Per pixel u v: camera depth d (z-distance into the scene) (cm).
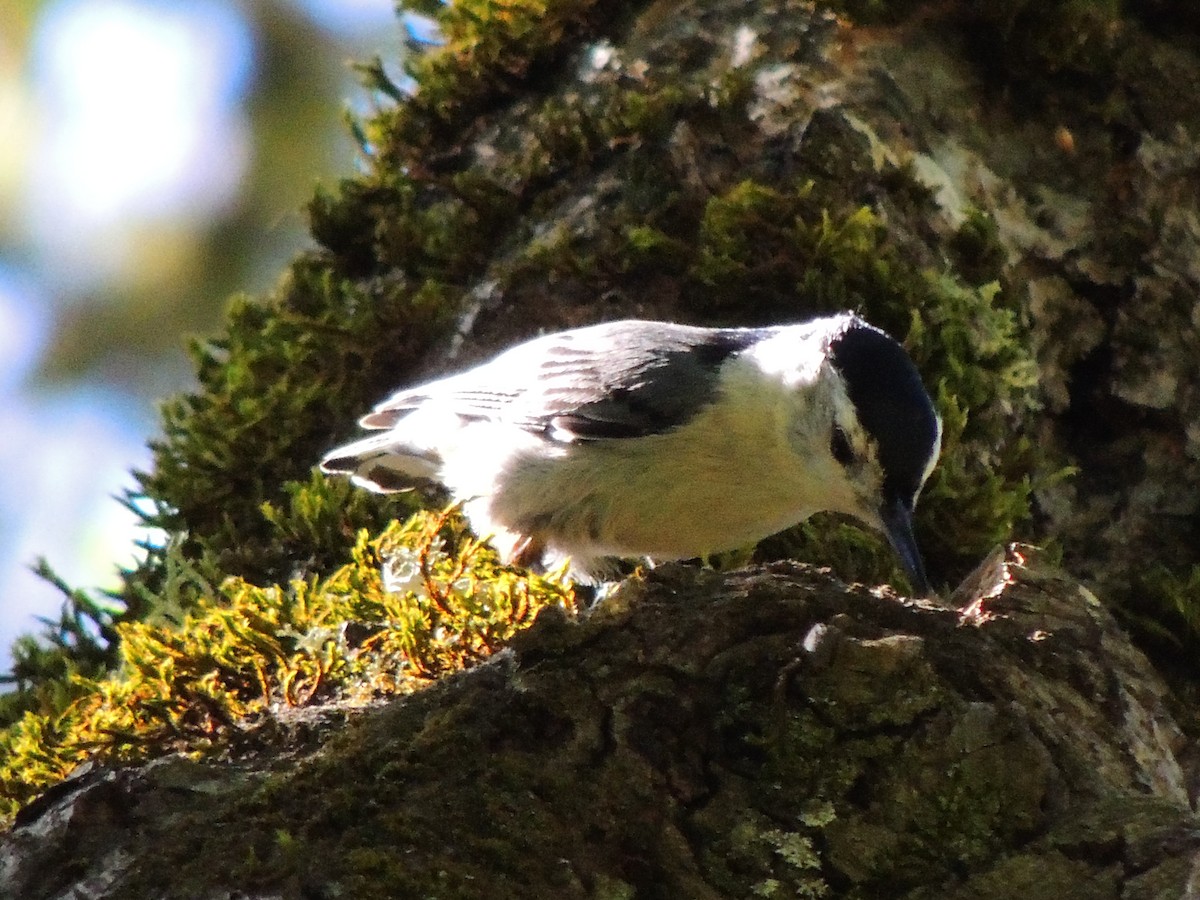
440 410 906
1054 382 992
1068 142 1070
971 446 914
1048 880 561
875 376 797
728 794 588
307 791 573
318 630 699
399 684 677
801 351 831
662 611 623
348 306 1030
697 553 876
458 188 1046
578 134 1042
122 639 792
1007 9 1072
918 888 569
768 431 820
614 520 854
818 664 602
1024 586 659
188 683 681
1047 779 589
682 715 601
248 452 970
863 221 941
